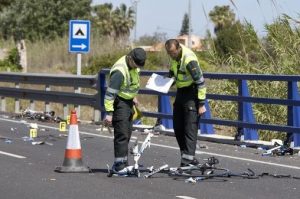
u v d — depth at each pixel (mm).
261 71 37219
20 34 150250
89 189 19281
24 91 45281
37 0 155500
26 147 28297
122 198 18047
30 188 19328
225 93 37406
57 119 40531
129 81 21203
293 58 36469
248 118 30812
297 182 21047
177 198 18109
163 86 22391
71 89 58469
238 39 40406
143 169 23188
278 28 37312
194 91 22203
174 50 22000
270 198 18422
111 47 79000
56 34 151750
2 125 37594
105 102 21125
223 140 31047
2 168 22766
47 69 86812
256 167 24125
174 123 22531
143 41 85125
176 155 26781
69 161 22234
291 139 28281
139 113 21906
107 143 30422
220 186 20094
